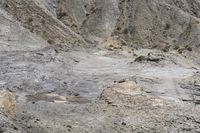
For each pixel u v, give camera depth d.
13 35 53.16
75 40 67.88
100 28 98.88
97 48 66.38
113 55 55.19
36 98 27.08
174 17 101.38
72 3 100.31
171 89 29.80
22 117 20.34
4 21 54.62
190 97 27.80
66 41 64.69
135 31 97.25
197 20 100.50
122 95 27.25
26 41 53.50
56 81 32.59
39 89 29.97
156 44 94.06
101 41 89.56
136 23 99.06
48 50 46.16
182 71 38.78
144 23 99.25
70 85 31.83
